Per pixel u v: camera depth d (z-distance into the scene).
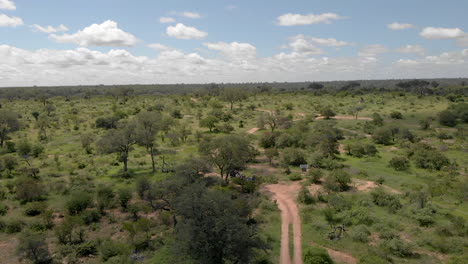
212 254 23.06
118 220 35.72
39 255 27.22
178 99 174.50
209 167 46.16
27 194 39.84
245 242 23.38
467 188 39.88
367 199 38.50
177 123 92.38
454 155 59.22
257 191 43.09
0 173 50.16
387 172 50.09
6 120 69.38
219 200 24.45
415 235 30.20
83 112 125.94
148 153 64.50
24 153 62.88
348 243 29.48
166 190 35.00
